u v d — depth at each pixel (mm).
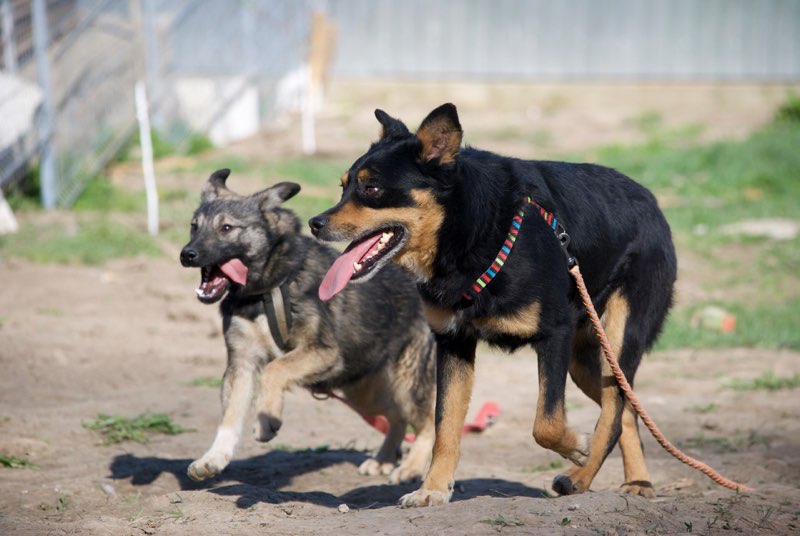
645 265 7605
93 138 23062
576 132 35750
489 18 41562
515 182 6754
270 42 34531
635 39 41281
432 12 41625
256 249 8117
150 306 15266
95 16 22203
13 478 8008
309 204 21656
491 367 13531
